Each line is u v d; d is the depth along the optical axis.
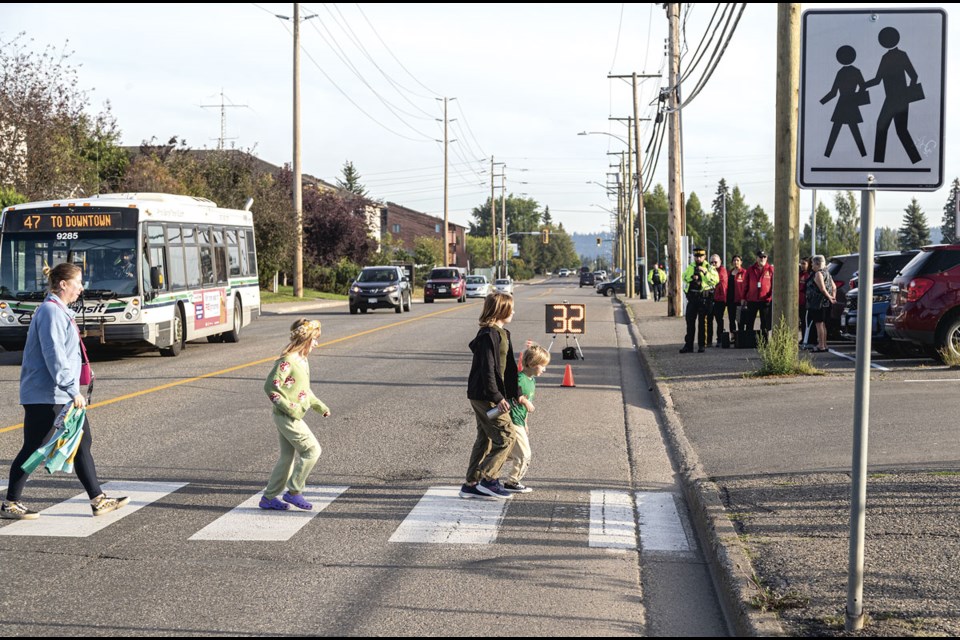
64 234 18.94
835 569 5.92
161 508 8.17
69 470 7.73
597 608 5.72
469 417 12.83
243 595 5.94
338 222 68.12
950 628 4.91
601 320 35.25
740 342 20.73
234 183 53.94
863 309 4.80
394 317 36.22
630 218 70.25
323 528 7.54
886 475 8.41
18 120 34.28
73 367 7.71
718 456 9.73
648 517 7.93
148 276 19.12
